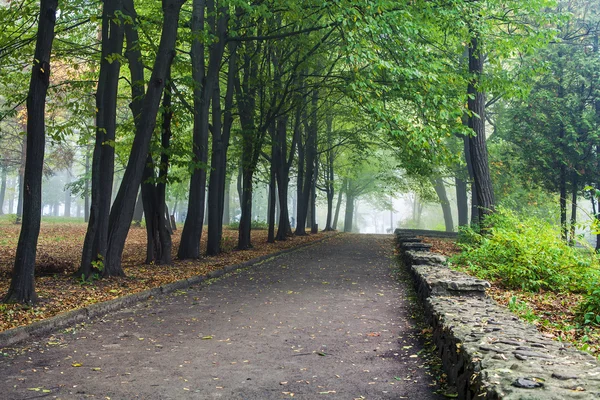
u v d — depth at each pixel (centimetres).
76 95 1546
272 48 2448
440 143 1570
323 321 852
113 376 551
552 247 1183
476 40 1866
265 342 709
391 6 1506
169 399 479
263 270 1634
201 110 1852
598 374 369
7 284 1170
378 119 1573
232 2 1641
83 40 1928
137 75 1602
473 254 1390
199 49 1816
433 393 494
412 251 1745
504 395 328
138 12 2066
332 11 1516
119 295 1048
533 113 2900
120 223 1311
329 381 534
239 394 494
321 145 4134
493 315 640
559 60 2847
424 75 1518
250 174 2430
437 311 676
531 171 2988
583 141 2812
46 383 527
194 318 877
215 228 2081
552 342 484
